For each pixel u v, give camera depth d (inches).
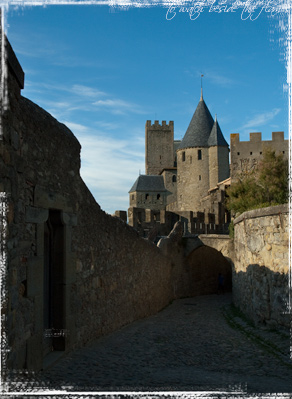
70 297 280.2
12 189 183.8
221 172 2261.3
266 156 832.3
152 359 289.4
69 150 287.4
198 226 1216.2
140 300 536.1
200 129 2357.3
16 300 187.6
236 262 647.1
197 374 245.6
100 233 363.6
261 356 304.8
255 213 442.9
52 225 273.6
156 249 662.5
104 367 246.7
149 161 3351.4
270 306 394.0
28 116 215.9
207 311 658.2
